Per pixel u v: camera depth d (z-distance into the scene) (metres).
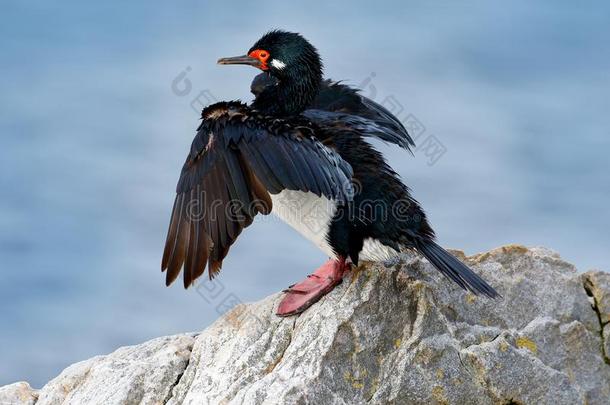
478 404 8.13
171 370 8.55
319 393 7.84
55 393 8.73
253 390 7.77
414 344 8.20
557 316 8.80
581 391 8.39
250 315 8.77
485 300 8.66
